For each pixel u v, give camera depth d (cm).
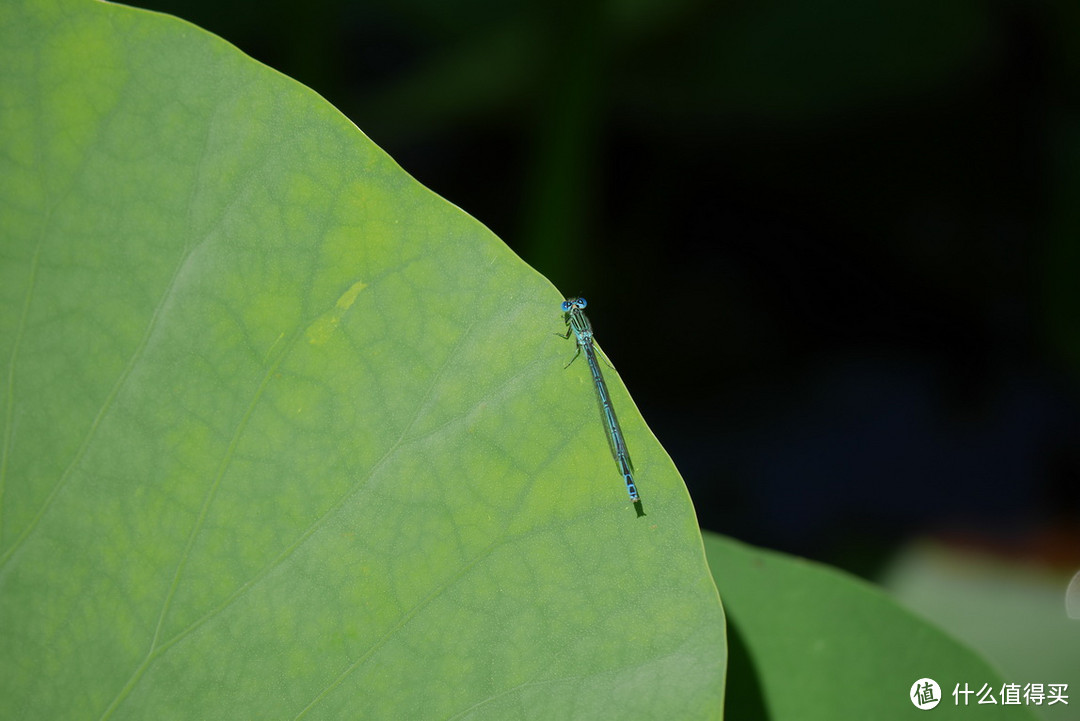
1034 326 114
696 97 114
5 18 55
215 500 55
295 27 100
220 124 55
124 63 55
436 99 112
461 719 55
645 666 55
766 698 61
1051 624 89
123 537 55
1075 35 107
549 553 56
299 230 55
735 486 113
